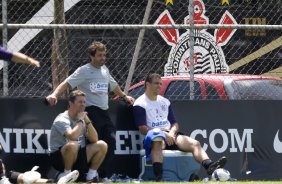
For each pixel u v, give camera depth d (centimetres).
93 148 3719
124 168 4022
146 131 3962
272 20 5797
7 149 3869
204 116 4181
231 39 5703
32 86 4978
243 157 4194
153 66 5556
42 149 3919
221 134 4188
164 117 4025
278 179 4212
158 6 5678
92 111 3906
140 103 4003
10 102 3900
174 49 5591
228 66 5694
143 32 4953
